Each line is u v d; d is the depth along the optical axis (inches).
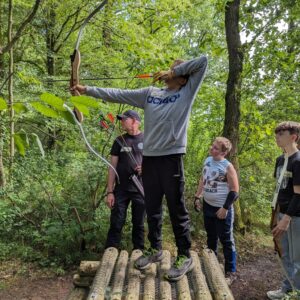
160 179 96.9
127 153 151.0
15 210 185.0
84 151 245.0
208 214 153.3
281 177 127.1
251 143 243.3
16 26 288.8
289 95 252.4
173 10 273.7
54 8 321.1
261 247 212.7
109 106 218.5
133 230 154.7
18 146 45.1
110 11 277.6
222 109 252.2
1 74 251.1
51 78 288.2
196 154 239.5
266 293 159.0
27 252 177.6
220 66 311.1
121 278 100.7
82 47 339.6
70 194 198.2
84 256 177.9
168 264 108.5
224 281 102.4
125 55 290.2
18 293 150.7
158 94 96.4
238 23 218.1
